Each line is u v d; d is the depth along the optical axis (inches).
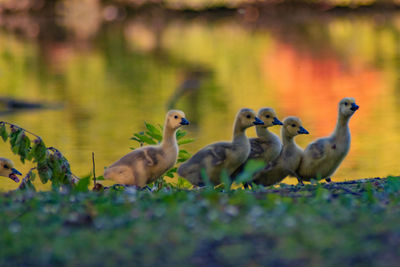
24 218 270.1
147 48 1828.2
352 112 436.5
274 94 1115.9
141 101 1088.2
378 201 290.7
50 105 1056.8
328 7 2519.7
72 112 997.2
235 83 1247.5
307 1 2516.0
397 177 371.6
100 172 622.5
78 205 291.4
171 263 221.5
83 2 2571.4
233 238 239.5
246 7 2522.1
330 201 293.1
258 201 285.7
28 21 2495.1
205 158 421.4
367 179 380.5
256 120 421.1
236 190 326.6
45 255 228.5
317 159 441.1
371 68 1363.2
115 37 2087.8
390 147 711.7
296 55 1611.7
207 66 1480.1
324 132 801.6
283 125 439.5
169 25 2369.6
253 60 1552.7
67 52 1785.2
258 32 2122.3
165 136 400.2
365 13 2442.2
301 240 234.5
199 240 238.8
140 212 274.8
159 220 263.1
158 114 977.5
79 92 1187.9
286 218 258.7
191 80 1280.8
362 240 232.4
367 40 1829.5
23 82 1307.8
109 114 975.0
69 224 260.1
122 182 392.5
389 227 244.4
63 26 2369.6
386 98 1034.7
